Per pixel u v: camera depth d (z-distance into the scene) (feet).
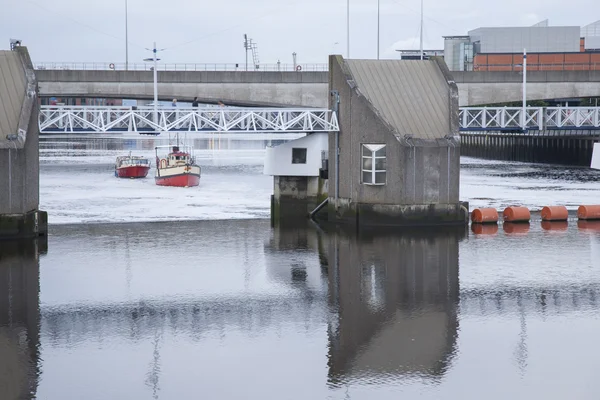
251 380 225.76
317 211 477.77
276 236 426.10
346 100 442.91
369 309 289.94
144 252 385.70
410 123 434.30
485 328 268.41
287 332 264.52
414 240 407.85
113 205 553.23
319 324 272.51
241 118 476.13
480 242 405.39
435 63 460.55
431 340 256.52
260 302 298.76
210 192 631.15
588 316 280.72
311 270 348.18
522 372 231.30
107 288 317.83
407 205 430.61
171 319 278.26
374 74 450.71
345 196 448.65
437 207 435.12
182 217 499.10
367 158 433.07
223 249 393.09
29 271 343.67
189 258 372.38
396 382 224.74
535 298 302.86
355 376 228.43
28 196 400.47
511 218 467.52
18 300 300.20
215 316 281.74
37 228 405.80
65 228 452.76
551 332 264.11
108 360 240.12
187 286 321.52
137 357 242.37
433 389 220.02
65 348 249.96
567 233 433.48
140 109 465.47
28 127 392.06
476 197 596.29
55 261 362.74
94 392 217.77
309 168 476.13
